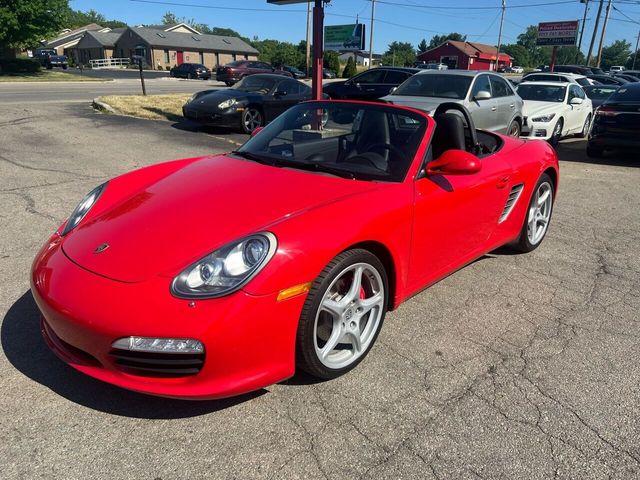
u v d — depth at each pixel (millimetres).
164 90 23969
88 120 11414
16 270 3799
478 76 9562
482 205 3631
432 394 2635
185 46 72438
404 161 3148
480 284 4004
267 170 3137
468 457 2229
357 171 3102
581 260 4582
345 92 14805
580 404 2607
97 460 2129
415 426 2398
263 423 2377
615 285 4078
